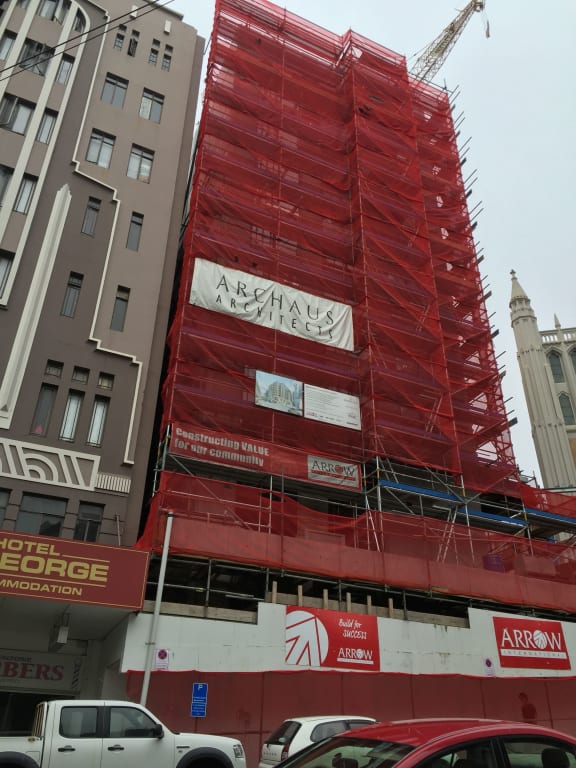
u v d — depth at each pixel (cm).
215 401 2608
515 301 6700
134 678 1819
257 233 3197
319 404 2827
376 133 3850
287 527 2373
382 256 3456
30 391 2308
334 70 4053
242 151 3397
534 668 2339
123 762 1031
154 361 2622
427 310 3400
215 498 2216
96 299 2569
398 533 2514
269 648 1944
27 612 1859
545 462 5675
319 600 2184
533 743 534
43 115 2805
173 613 1902
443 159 4156
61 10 3083
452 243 3784
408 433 2920
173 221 2980
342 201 3600
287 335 2920
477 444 3231
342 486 2670
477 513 2945
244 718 1895
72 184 2745
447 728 537
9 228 2511
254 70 3666
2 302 2373
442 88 4528
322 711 2017
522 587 2538
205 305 2769
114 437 2372
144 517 2555
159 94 3198
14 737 1004
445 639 2236
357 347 3139
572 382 6197
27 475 2181
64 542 1775
